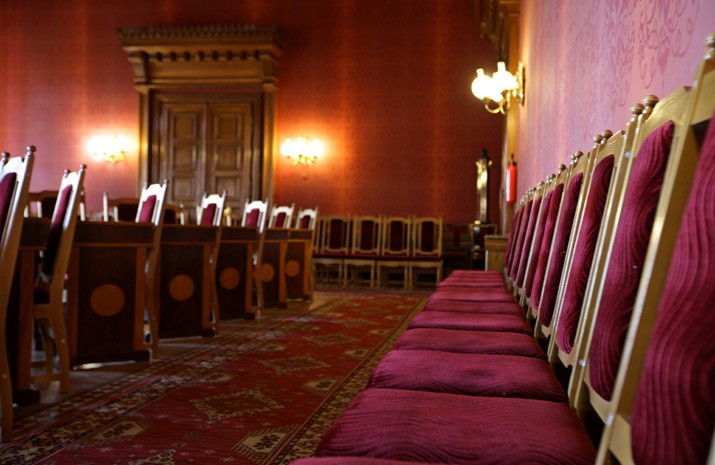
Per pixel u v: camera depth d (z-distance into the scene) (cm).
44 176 1056
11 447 224
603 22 238
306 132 993
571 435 111
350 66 983
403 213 968
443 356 178
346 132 983
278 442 233
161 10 1024
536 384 149
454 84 959
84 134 1047
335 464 95
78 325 351
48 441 231
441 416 121
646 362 75
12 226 239
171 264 442
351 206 980
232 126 999
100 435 239
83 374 341
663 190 89
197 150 1009
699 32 135
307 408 278
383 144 975
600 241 134
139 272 373
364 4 981
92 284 355
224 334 472
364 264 898
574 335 146
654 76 171
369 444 109
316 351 408
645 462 73
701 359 63
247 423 256
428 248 915
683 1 148
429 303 303
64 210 304
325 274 968
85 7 1048
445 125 961
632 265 99
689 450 64
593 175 149
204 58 990
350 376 339
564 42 334
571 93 309
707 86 81
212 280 466
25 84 1066
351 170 981
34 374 342
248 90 994
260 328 501
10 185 245
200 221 568
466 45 956
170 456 217
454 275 476
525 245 305
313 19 991
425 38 966
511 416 121
